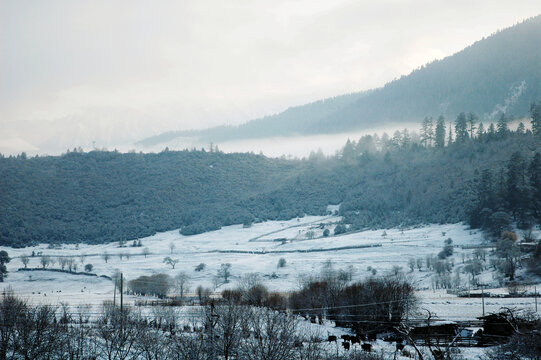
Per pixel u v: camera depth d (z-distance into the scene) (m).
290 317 69.00
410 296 96.50
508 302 108.94
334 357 60.78
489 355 61.97
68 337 57.19
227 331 53.53
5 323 54.06
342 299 99.00
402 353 66.19
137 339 58.47
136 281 161.38
